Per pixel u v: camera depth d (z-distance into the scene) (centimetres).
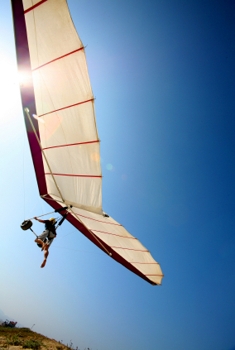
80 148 627
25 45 524
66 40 534
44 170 685
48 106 586
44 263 584
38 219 654
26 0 490
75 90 575
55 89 574
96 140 609
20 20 504
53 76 565
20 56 526
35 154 648
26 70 541
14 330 1414
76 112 595
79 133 612
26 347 955
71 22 511
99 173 636
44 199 768
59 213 895
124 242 1053
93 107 580
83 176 654
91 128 599
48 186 712
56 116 601
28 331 1490
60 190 685
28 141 619
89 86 565
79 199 673
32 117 581
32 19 512
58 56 552
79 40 529
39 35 528
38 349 971
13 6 487
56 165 662
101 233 1044
